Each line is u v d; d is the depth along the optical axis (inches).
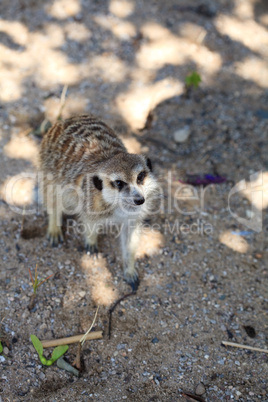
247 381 27.4
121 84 37.1
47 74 37.1
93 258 30.6
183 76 37.5
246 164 34.2
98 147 29.6
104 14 39.9
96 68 37.7
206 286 29.9
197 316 29.0
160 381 27.3
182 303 29.4
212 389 27.1
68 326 28.5
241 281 30.1
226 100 36.8
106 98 36.3
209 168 34.0
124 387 27.0
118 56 38.3
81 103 35.9
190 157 34.4
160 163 34.0
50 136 30.9
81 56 38.1
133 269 30.0
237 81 37.8
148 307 29.2
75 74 37.3
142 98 36.4
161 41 39.1
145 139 34.9
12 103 35.6
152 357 27.9
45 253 30.5
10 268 29.8
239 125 35.7
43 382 27.0
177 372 27.5
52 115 35.3
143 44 38.9
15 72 37.0
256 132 35.5
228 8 41.6
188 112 36.2
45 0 40.1
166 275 30.2
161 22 40.1
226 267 30.5
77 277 29.9
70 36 38.8
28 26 39.0
